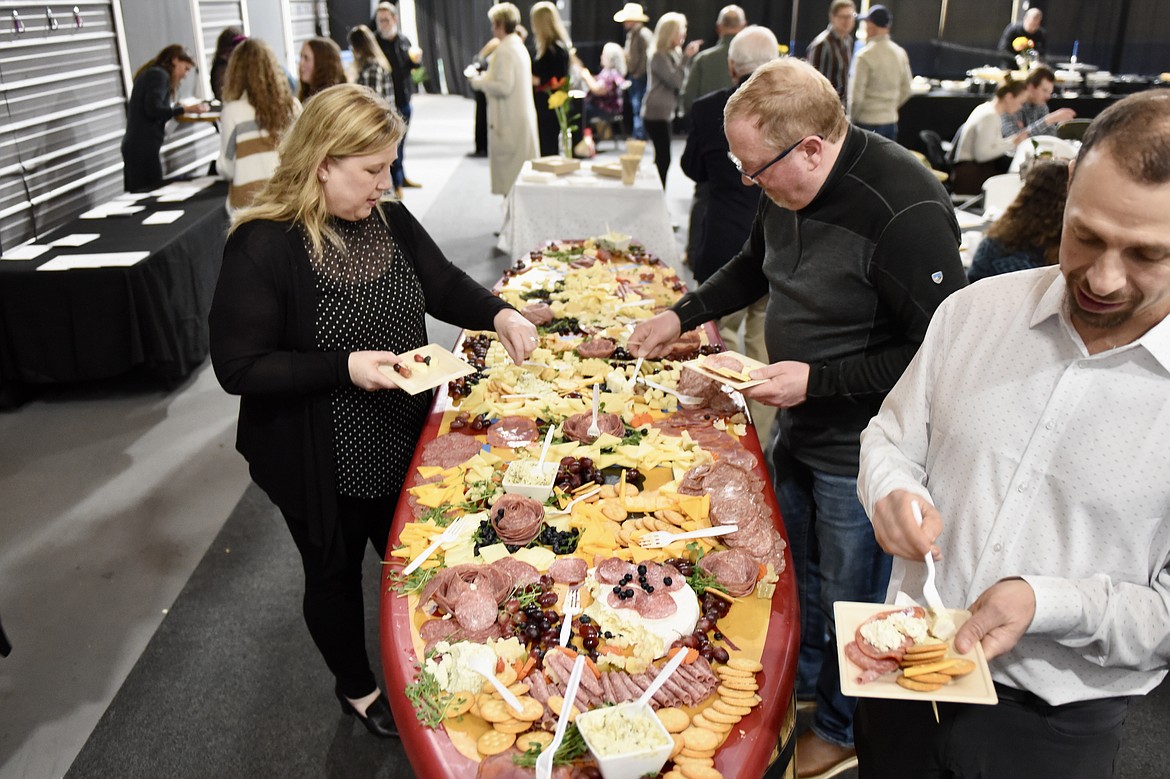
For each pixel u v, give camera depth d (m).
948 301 1.33
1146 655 1.11
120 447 3.90
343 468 1.96
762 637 1.44
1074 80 8.85
